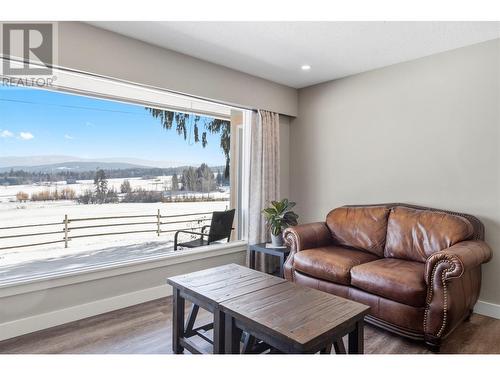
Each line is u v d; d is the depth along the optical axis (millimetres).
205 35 2678
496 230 2711
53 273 2506
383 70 3432
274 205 3586
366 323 2549
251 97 3695
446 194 2998
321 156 4023
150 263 3027
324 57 3162
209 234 3705
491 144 2738
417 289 2152
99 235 3348
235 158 4668
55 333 2340
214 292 1912
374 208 3238
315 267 2781
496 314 2678
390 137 3385
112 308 2773
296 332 1439
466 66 2869
